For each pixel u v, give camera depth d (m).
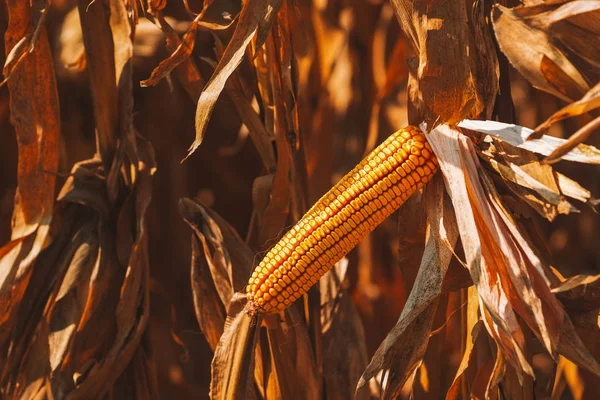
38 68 1.25
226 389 1.16
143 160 1.29
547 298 1.10
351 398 1.28
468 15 1.12
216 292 1.28
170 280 1.46
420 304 1.11
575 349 1.09
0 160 1.45
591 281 1.07
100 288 1.26
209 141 1.48
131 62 1.27
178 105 1.46
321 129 1.42
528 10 1.09
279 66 1.23
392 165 1.10
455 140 1.12
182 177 1.47
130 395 1.31
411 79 1.12
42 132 1.26
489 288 1.09
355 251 1.42
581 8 1.06
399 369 1.14
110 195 1.29
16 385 1.27
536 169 1.09
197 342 1.50
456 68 1.09
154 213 1.47
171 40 1.22
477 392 1.17
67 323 1.25
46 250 1.29
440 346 1.25
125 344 1.27
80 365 1.26
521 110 1.47
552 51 1.09
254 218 1.29
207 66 1.40
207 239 1.26
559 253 1.49
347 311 1.30
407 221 1.20
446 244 1.11
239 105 1.26
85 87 1.42
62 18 1.42
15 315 1.27
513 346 1.08
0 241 1.45
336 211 1.11
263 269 1.13
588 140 1.20
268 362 1.26
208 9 1.24
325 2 1.43
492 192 1.12
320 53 1.43
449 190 1.10
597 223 1.47
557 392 1.31
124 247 1.28
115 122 1.28
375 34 1.43
